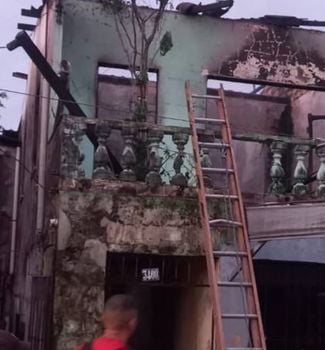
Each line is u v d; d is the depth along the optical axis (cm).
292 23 1311
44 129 1168
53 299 766
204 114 1263
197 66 1273
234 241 780
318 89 1338
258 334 698
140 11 1218
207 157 827
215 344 786
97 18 1227
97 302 771
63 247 772
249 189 1481
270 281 1006
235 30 1302
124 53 1228
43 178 1147
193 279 850
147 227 796
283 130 1541
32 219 1282
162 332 1010
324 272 1023
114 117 1380
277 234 778
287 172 929
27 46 1018
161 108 1242
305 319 1011
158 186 805
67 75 1071
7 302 1656
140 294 1010
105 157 803
